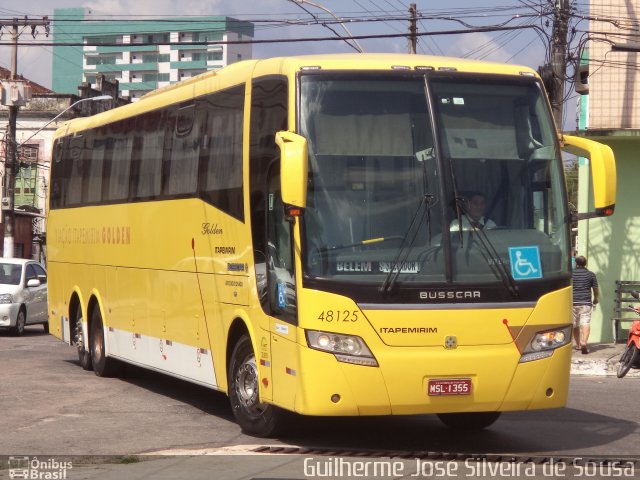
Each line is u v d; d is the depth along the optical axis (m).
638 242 23.31
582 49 21.92
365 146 9.74
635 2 23.33
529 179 9.98
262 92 10.72
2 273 26.81
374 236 9.55
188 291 12.73
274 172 10.28
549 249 9.90
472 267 9.62
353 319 9.39
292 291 9.71
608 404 14.12
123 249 15.28
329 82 9.88
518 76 10.30
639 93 23.31
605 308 23.44
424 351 9.45
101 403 13.48
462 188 9.76
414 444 10.71
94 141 17.08
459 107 9.99
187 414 12.62
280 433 10.80
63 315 18.61
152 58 155.50
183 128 13.09
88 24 156.75
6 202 43.06
